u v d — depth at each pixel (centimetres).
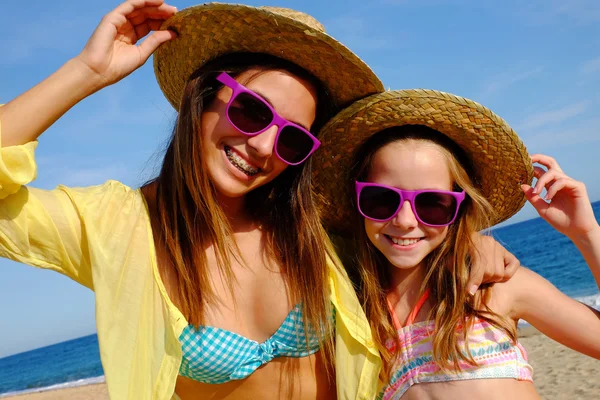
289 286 252
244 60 261
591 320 274
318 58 255
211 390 247
